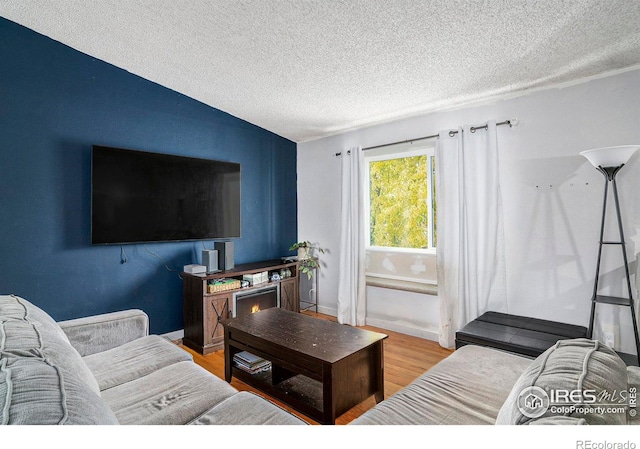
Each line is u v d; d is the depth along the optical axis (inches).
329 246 171.9
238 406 55.9
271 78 120.6
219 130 150.9
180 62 115.4
